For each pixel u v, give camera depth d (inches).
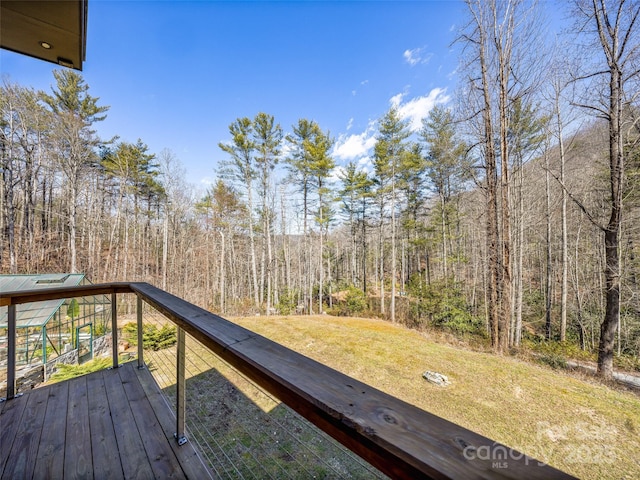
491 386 173.0
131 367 93.0
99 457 53.4
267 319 379.2
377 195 624.4
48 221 603.5
